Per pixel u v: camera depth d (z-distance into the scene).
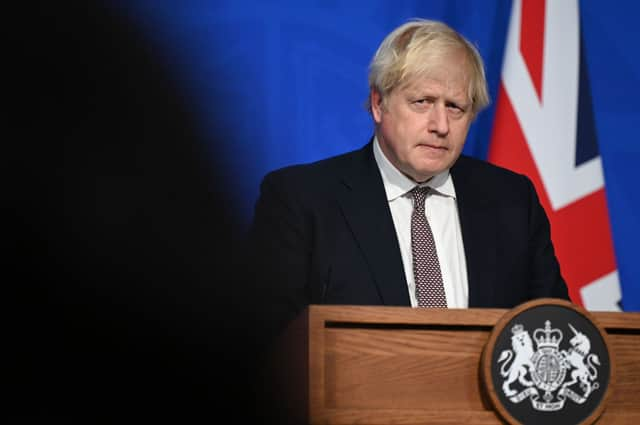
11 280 6.04
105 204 6.00
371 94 4.50
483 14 6.43
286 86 6.19
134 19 5.96
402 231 4.43
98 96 5.94
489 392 3.00
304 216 4.39
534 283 4.55
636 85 6.61
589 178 6.44
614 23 6.63
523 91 6.45
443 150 4.25
